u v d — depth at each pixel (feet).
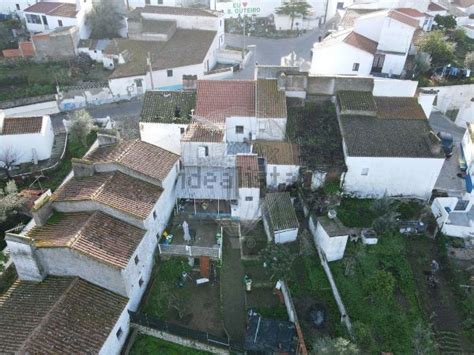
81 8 231.30
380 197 138.31
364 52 167.63
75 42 220.23
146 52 203.41
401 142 134.10
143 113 144.36
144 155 120.88
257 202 126.72
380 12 180.45
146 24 215.92
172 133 142.72
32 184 144.56
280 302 110.83
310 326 103.45
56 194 111.55
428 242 124.88
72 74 209.97
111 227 103.76
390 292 105.60
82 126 159.12
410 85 150.10
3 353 85.76
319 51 174.40
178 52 201.26
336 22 243.60
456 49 210.59
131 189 111.96
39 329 88.74
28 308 95.09
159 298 108.17
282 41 233.35
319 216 122.62
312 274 115.34
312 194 132.26
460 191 139.23
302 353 95.81
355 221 127.54
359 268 115.34
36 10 231.71
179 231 123.44
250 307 109.29
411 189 136.98
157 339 104.06
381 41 173.17
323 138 139.74
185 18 216.95
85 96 188.75
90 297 97.76
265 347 98.58
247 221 129.49
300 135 141.08
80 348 88.79
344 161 132.77
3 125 152.05
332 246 113.50
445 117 179.22
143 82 190.90
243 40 234.58
